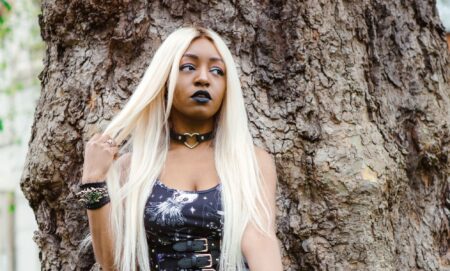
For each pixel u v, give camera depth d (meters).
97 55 2.80
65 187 2.78
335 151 2.67
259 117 2.71
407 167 2.90
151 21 2.77
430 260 2.85
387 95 2.92
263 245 2.16
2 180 9.40
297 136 2.71
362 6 2.92
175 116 2.33
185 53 2.24
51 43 2.94
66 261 2.79
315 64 2.76
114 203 2.22
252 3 2.80
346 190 2.64
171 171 2.26
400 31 3.01
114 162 2.31
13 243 9.66
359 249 2.64
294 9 2.79
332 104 2.73
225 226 2.15
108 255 2.23
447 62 3.17
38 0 8.25
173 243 2.17
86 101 2.78
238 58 2.76
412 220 2.90
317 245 2.66
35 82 8.82
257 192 2.21
